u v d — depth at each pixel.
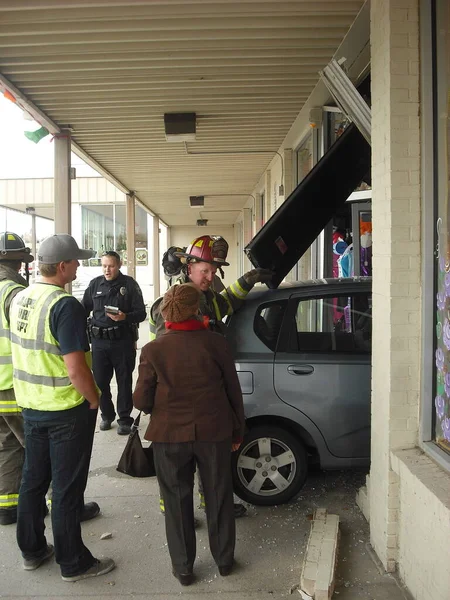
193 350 3.03
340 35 5.12
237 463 3.94
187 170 11.18
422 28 2.99
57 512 3.10
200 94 6.63
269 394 3.92
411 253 3.08
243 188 13.66
